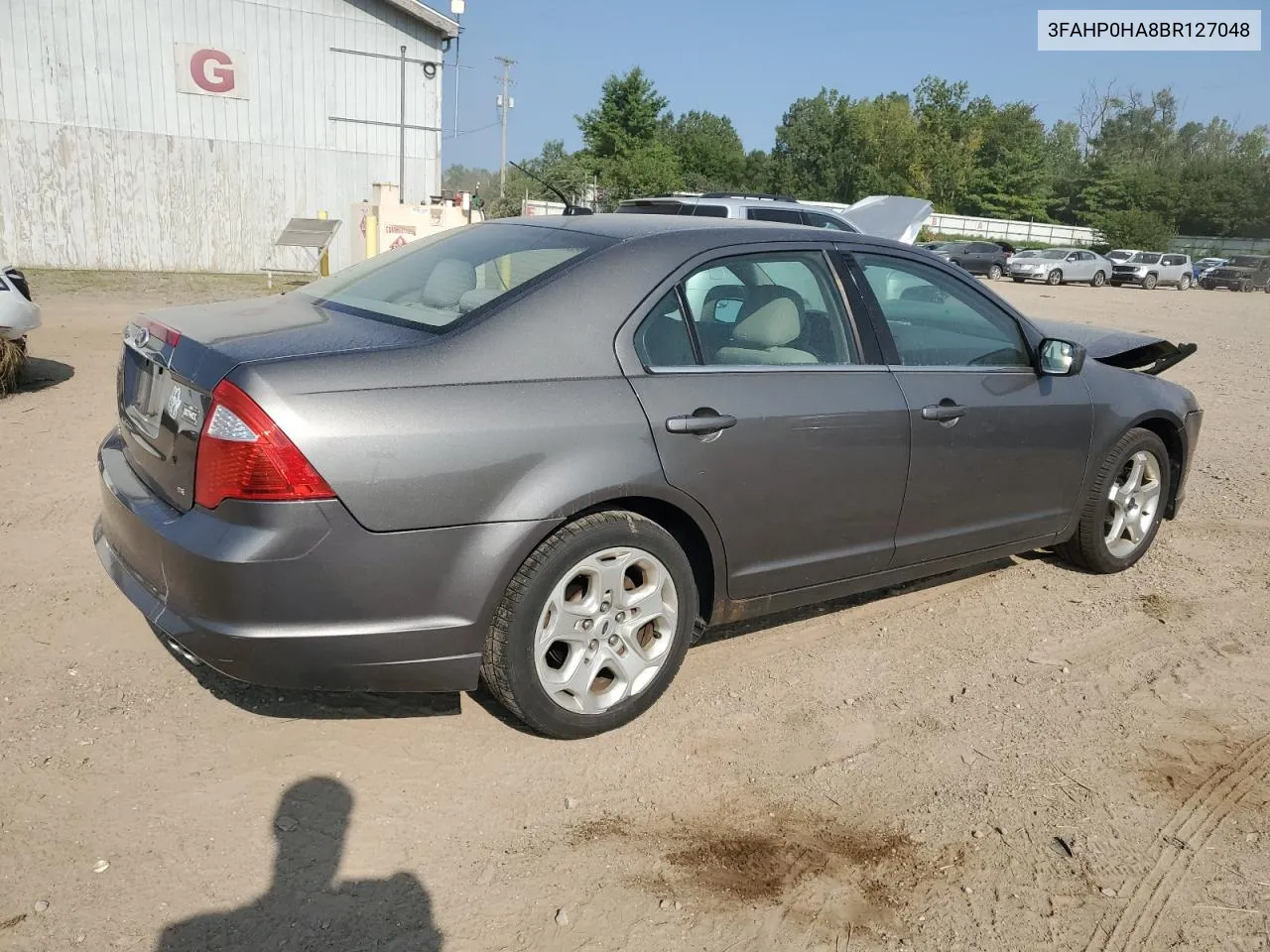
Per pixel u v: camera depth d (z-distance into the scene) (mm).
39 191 18875
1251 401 10578
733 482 3373
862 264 3932
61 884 2531
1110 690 3881
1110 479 4789
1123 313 22734
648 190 51656
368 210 17766
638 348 3248
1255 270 38906
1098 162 74125
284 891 2564
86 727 3217
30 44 18234
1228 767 3377
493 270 3387
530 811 2949
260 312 3369
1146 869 2832
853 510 3744
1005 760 3361
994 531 4320
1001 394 4191
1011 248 41250
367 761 3146
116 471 3285
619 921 2535
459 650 2959
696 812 2992
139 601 2975
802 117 76312
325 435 2693
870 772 3254
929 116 70125
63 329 11422
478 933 2463
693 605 3434
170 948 2348
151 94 19266
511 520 2926
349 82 20656
